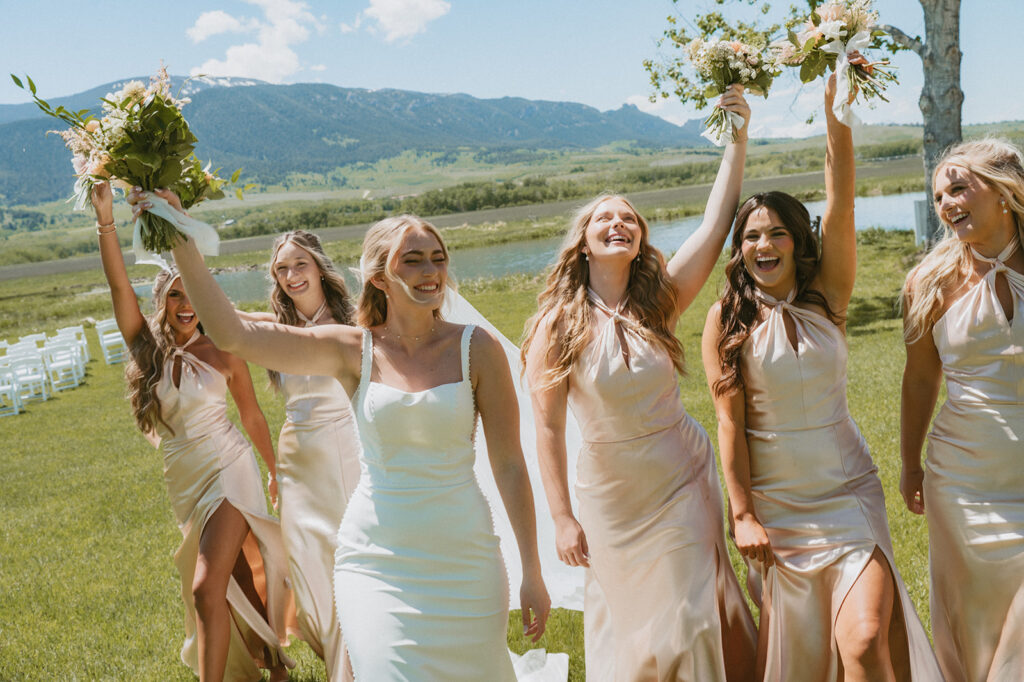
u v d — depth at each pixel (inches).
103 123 108.7
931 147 641.6
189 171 115.3
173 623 207.9
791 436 129.5
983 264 123.4
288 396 162.9
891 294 623.8
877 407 322.3
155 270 2546.8
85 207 155.3
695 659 129.6
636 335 134.0
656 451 133.6
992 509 122.3
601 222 135.6
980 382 123.3
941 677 122.6
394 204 5713.6
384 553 114.6
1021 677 119.3
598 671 143.1
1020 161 121.6
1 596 249.0
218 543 157.2
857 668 115.3
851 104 123.3
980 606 124.7
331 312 169.8
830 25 125.2
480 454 184.1
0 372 713.0
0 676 187.9
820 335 129.0
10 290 2785.4
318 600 157.8
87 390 740.0
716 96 146.7
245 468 167.2
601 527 137.9
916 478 141.3
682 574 131.3
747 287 133.3
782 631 128.0
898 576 124.3
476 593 114.5
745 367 131.5
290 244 165.8
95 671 184.9
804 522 127.8
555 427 137.6
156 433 171.5
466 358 116.6
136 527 311.9
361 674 111.3
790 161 5187.0
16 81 107.3
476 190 5442.9
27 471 452.1
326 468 158.7
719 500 139.9
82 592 241.8
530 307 829.8
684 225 1895.9
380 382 117.1
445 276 117.8
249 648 170.6
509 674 117.7
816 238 133.0
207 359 167.5
